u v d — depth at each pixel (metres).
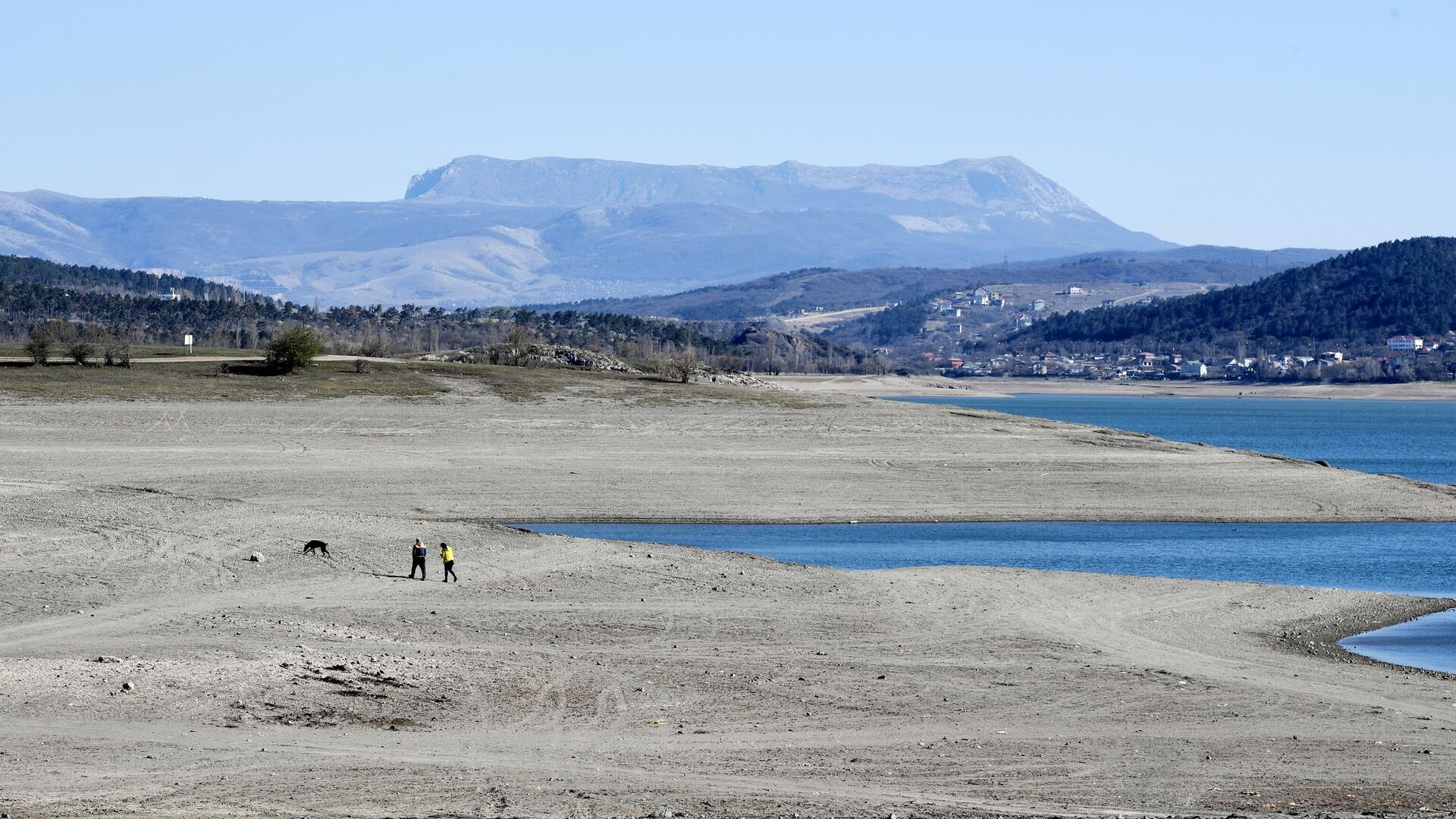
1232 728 38.31
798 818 27.66
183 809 27.14
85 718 35.75
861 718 38.84
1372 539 89.00
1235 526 95.88
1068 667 46.50
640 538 85.69
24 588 56.09
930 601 58.91
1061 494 106.56
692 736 36.34
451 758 33.16
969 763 33.88
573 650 47.81
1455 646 52.78
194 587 57.38
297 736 34.84
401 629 50.50
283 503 95.62
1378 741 37.03
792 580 62.81
